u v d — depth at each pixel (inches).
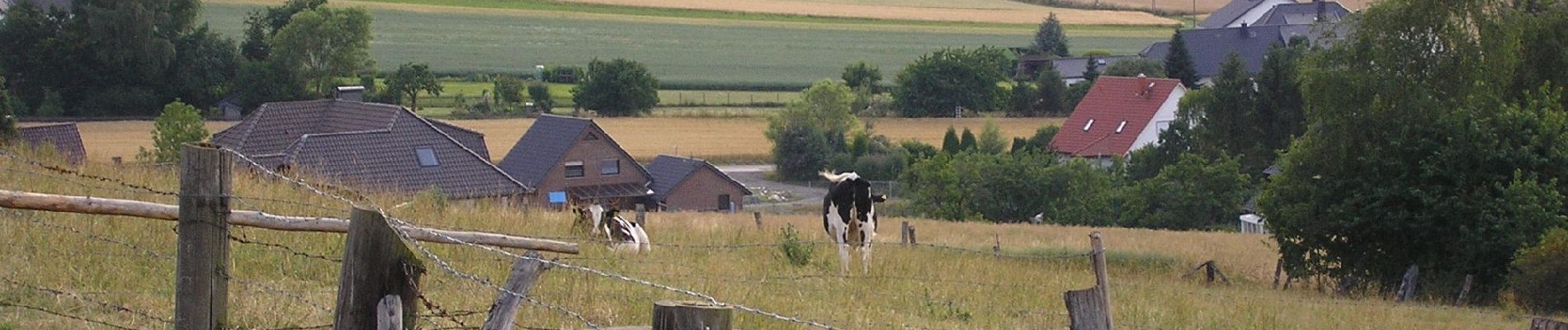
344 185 789.2
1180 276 1247.5
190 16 4052.7
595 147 2664.9
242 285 415.8
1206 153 3390.7
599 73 4382.4
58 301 390.3
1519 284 1098.1
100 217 508.7
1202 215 2507.4
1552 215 1217.4
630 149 3718.0
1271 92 3368.6
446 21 6540.4
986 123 3981.3
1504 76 1604.3
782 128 3624.5
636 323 435.5
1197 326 643.5
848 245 719.7
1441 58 1549.0
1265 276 1385.3
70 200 306.7
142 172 727.7
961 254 899.4
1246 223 2415.1
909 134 4234.7
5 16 3870.6
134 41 3782.0
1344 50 1552.7
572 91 4544.8
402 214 655.8
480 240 364.8
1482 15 1582.2
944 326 528.1
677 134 4008.4
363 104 2085.4
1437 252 1291.8
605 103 4375.0
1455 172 1250.6
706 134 4033.0
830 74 5831.7
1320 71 1476.4
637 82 4387.3
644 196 2689.5
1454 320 935.7
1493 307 1139.9
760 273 619.8
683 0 7839.6
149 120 3636.8
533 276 290.8
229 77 4033.0
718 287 525.3
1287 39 5418.3
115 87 3772.1
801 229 1124.5
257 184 649.0
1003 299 639.8
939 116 4665.4
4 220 473.7
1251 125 3390.7
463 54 5767.7
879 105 4795.8
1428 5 1542.8
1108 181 2662.4
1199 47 5487.2
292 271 466.6
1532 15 1696.6
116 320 377.7
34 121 3533.5
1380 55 1526.8
